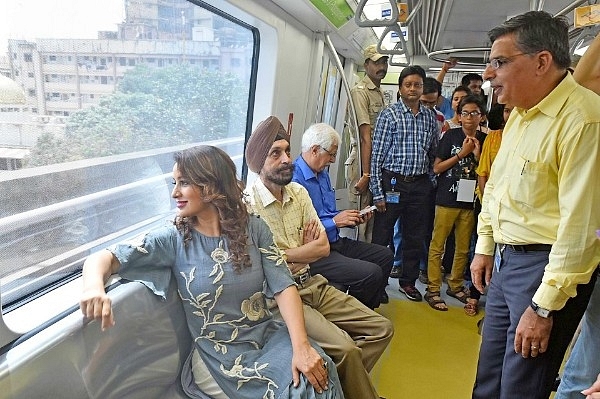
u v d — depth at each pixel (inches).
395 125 128.8
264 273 64.2
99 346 47.7
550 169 58.6
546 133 58.4
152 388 56.3
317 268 97.3
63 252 56.4
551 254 56.9
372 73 148.3
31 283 51.4
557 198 59.5
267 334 64.2
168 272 59.3
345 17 128.0
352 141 147.0
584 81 67.8
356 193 144.5
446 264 164.4
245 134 107.1
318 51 125.9
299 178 97.8
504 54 59.3
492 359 73.0
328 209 104.7
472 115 130.7
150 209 76.7
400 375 100.0
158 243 58.1
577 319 61.3
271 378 57.3
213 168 57.4
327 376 57.8
